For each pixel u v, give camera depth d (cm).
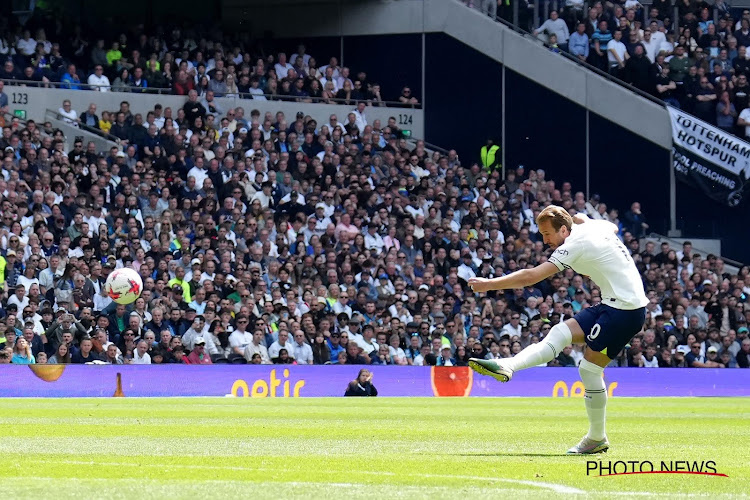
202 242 3322
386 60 4591
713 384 3250
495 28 4534
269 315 3094
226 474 877
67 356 2748
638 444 1289
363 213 3731
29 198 3312
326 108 4350
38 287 2875
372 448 1172
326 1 4591
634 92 4481
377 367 2947
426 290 3431
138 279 2483
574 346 3312
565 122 4500
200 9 4562
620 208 4478
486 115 4538
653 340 3431
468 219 3916
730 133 4472
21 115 3909
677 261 3944
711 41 4572
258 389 2800
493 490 781
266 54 4609
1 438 1273
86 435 1334
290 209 3666
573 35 4519
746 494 802
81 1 4372
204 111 3962
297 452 1105
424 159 4194
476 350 3167
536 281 1113
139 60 4206
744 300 3906
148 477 852
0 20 4034
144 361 2820
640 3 4625
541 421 1767
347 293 3334
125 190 3425
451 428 1560
